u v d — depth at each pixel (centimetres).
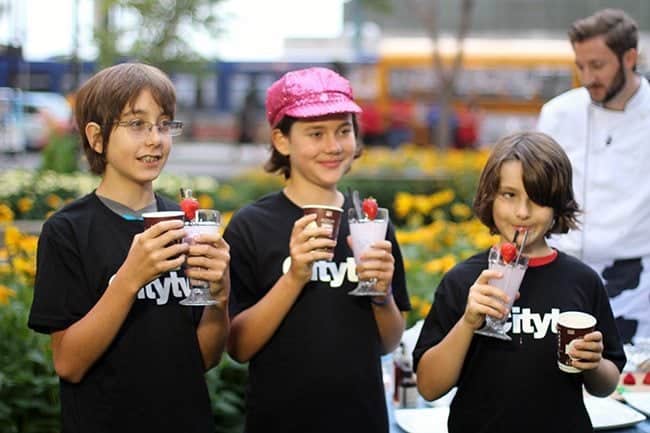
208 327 244
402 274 283
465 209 738
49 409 361
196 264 228
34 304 234
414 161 1091
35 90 2258
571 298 246
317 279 265
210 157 1950
